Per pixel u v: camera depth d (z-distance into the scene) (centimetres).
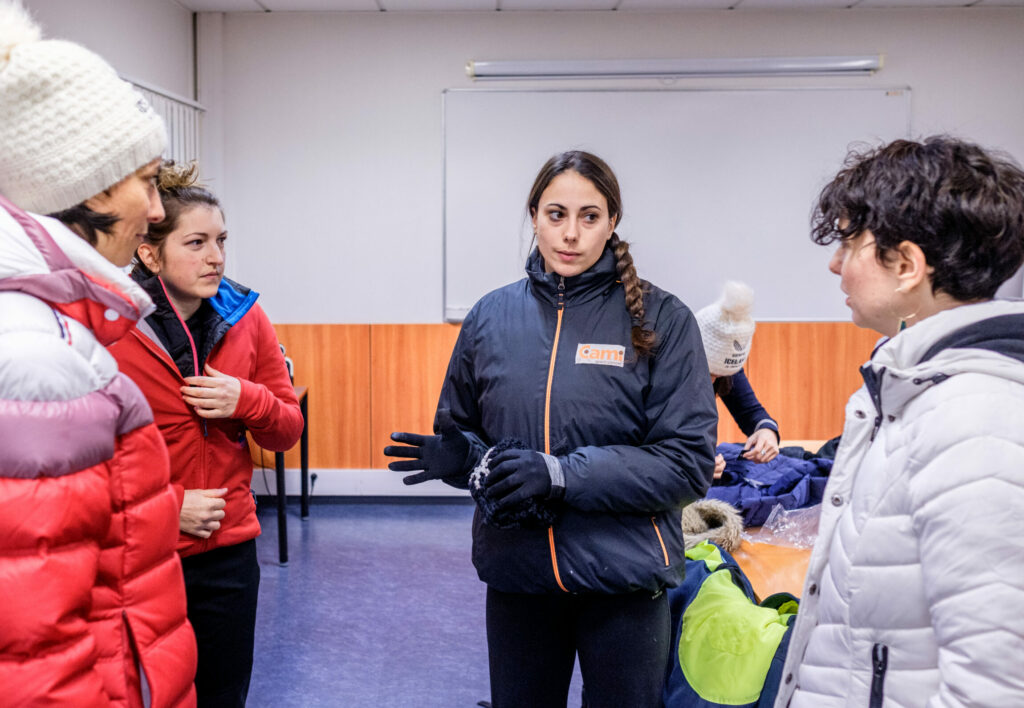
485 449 140
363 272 461
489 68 440
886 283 82
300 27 444
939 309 81
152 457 91
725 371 220
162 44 402
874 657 80
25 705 73
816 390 467
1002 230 74
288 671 265
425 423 468
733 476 223
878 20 443
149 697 91
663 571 130
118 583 88
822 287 461
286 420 165
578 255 134
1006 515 67
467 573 356
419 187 455
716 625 153
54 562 75
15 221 79
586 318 136
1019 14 444
